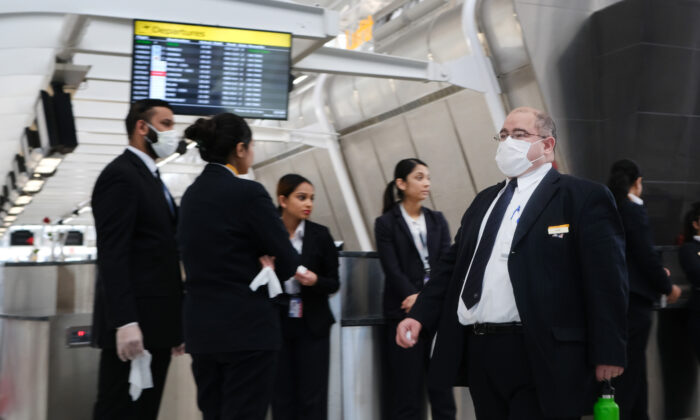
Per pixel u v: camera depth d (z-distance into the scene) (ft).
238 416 9.66
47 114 23.81
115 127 51.60
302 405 14.07
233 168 10.51
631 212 14.51
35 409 15.01
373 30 55.11
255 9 24.11
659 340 18.21
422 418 15.72
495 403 8.88
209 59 22.50
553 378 8.13
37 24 22.86
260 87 23.12
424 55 43.70
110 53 24.63
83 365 15.24
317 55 30.86
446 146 46.60
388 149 53.42
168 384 15.61
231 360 9.77
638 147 39.52
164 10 22.58
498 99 40.96
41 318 15.01
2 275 18.60
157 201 10.96
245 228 9.93
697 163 41.01
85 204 113.50
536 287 8.36
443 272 9.87
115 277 10.18
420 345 15.12
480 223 9.42
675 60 39.78
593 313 8.22
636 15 39.14
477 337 8.84
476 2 40.65
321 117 58.80
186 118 48.98
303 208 14.39
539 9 39.27
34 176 33.94
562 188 8.74
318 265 14.49
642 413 15.76
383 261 15.25
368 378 15.72
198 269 9.90
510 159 8.96
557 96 39.86
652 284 14.69
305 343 14.12
